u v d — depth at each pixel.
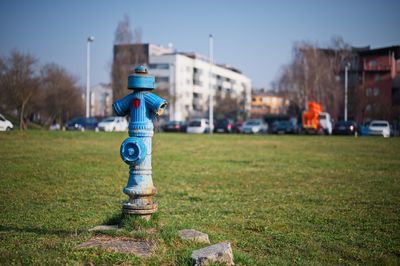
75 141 26.80
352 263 6.15
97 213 8.87
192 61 104.81
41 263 5.33
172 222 7.84
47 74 58.41
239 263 5.60
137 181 6.41
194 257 5.34
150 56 98.25
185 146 27.14
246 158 20.80
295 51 67.25
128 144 6.28
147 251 5.67
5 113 47.66
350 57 73.00
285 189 12.34
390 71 73.94
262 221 8.43
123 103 6.54
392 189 12.34
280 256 6.35
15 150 20.31
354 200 10.65
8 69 40.84
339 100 69.12
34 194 10.95
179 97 89.31
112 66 57.41
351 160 20.22
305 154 23.03
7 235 6.77
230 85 124.81
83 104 68.44
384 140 33.47
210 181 13.76
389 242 7.14
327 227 8.04
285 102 80.12
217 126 55.06
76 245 5.88
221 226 8.01
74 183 12.72
